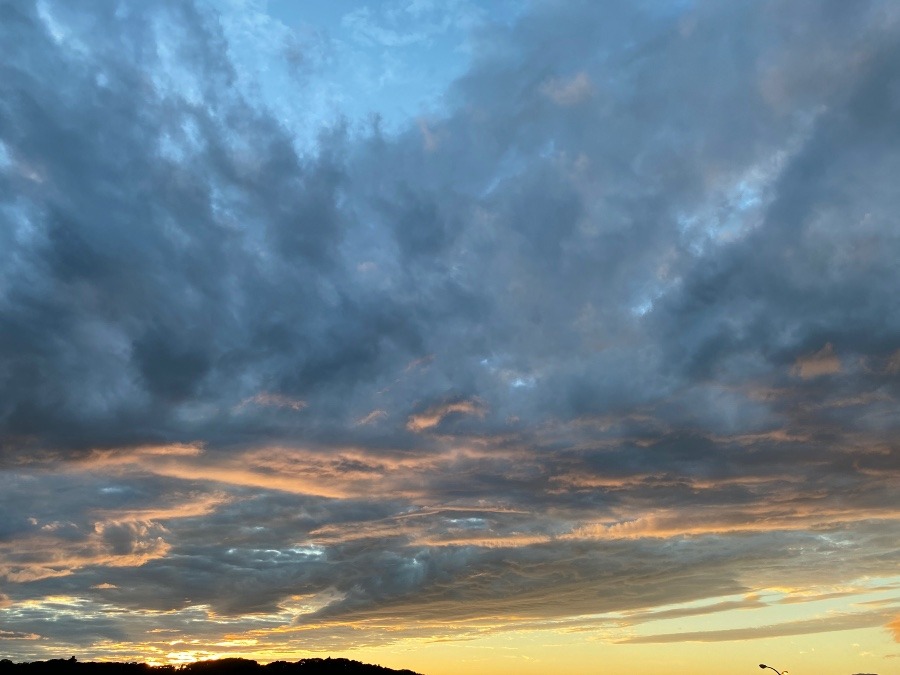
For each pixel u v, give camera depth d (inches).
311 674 5329.7
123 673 5083.7
